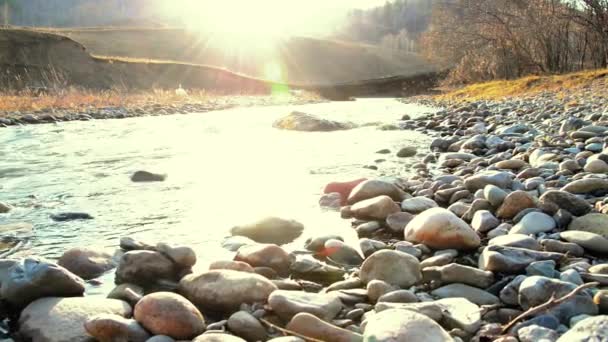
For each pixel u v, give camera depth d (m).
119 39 75.75
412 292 2.76
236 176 6.47
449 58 37.69
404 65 102.62
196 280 2.76
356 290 2.78
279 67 90.56
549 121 9.62
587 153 5.71
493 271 2.90
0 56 35.53
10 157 8.39
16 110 17.33
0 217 4.63
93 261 3.21
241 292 2.62
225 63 83.69
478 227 3.76
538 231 3.53
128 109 19.09
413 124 12.16
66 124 14.53
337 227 4.18
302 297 2.55
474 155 6.87
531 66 29.03
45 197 5.46
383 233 3.98
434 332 2.04
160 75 42.25
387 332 2.03
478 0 32.56
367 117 15.81
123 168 7.25
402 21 166.38
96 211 4.84
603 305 2.33
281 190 5.58
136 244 3.43
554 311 2.29
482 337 2.21
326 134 11.02
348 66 97.94
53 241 3.91
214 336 2.16
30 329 2.38
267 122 14.83
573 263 2.90
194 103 24.31
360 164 7.02
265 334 2.35
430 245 3.47
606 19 23.84
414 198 4.50
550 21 27.09
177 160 7.89
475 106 16.11
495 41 31.91
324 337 2.22
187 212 4.75
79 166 7.46
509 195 3.98
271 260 3.20
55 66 37.06
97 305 2.50
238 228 4.05
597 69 22.11
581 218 3.59
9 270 2.85
